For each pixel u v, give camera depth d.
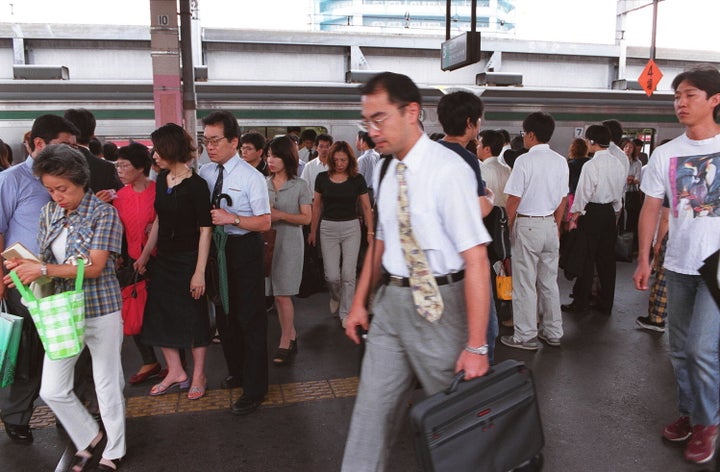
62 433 3.23
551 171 4.23
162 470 2.86
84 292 2.65
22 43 12.22
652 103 12.19
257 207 3.34
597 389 3.79
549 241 4.37
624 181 5.27
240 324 3.45
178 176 3.30
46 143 3.06
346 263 4.90
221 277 3.35
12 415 3.02
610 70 16.48
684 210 2.82
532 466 2.08
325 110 10.35
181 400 3.62
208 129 3.32
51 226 2.63
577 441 3.13
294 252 4.26
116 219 2.66
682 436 3.08
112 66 12.94
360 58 13.94
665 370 4.11
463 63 7.19
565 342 4.68
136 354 4.45
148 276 3.62
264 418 3.40
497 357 4.35
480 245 1.91
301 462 2.95
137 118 9.62
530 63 15.69
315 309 5.67
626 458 2.96
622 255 6.55
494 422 1.91
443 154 1.95
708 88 2.66
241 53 13.48
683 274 2.88
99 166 3.79
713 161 2.72
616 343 4.66
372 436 2.11
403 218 1.96
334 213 4.82
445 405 1.81
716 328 2.71
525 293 4.45
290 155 4.23
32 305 2.38
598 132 5.11
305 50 13.83
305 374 4.06
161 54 6.10
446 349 2.02
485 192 3.24
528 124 4.26
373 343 2.12
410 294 2.02
